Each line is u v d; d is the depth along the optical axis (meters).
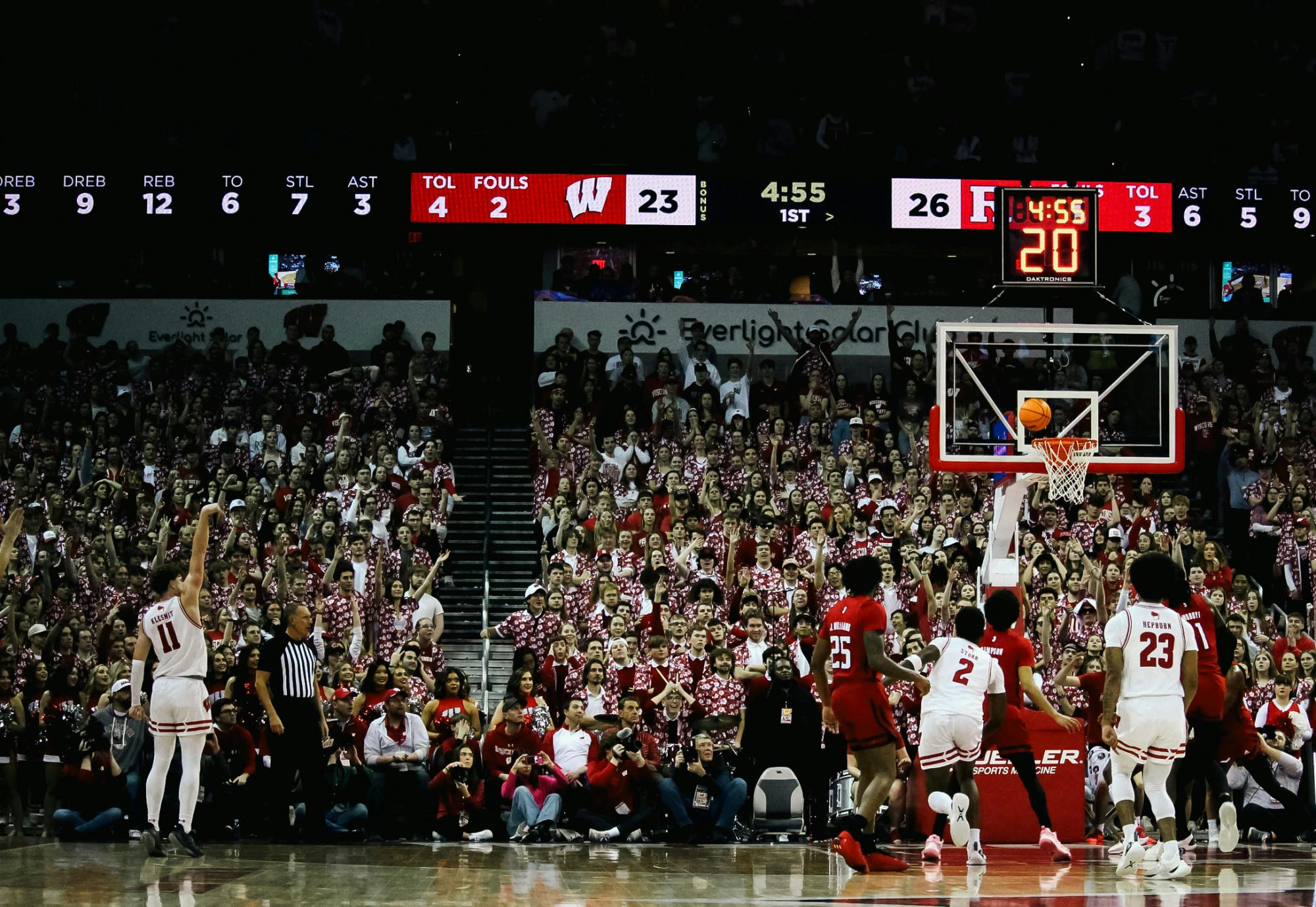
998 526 12.90
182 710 10.52
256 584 16.05
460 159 22.09
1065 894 8.43
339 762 12.51
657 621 15.66
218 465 20.70
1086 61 25.12
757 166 22.08
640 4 24.94
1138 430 21.62
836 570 16.41
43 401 22.39
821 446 20.69
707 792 12.38
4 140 22.64
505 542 20.47
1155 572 9.40
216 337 23.14
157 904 7.77
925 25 25.62
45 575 17.08
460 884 8.81
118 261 24.27
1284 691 13.59
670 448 20.47
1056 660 14.94
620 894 8.34
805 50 24.86
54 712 13.29
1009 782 12.23
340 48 24.39
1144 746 9.38
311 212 21.98
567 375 22.52
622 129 24.27
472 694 17.17
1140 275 24.11
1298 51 25.16
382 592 16.72
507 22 24.62
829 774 12.70
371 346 23.27
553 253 24.23
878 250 24.36
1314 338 23.70
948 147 24.55
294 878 9.12
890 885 8.91
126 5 24.28
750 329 23.38
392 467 19.78
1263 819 12.72
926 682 9.02
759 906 7.78
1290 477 20.31
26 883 8.82
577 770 12.73
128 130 24.11
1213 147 24.72
